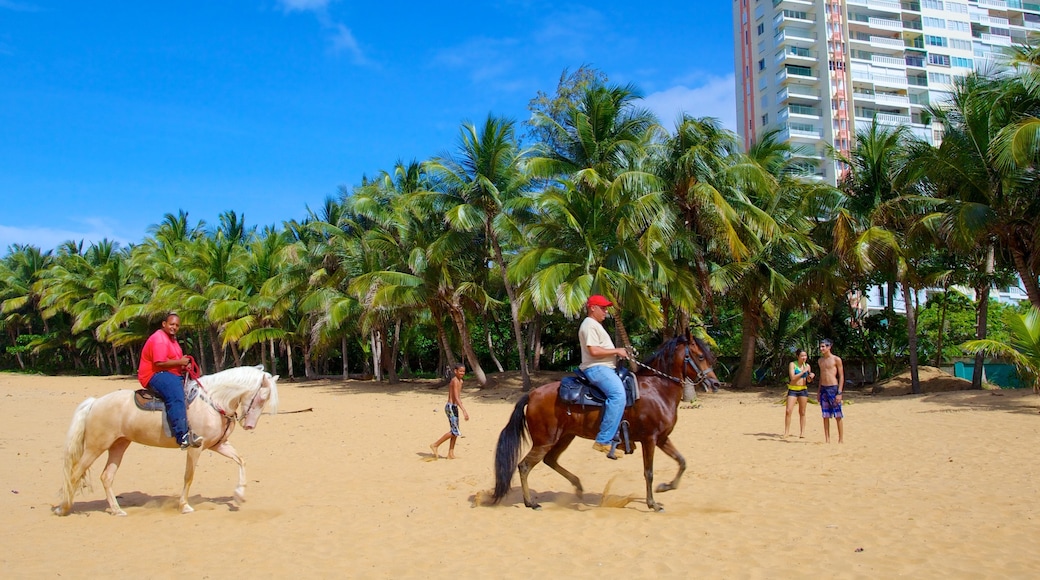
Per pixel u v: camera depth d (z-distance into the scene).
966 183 19.92
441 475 10.82
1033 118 16.59
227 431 8.77
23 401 27.50
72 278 54.19
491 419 19.31
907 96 68.94
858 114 67.75
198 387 8.48
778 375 29.83
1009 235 19.97
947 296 27.48
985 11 72.38
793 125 67.00
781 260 26.50
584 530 7.10
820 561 5.87
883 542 6.35
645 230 22.72
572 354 39.62
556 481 9.97
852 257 22.33
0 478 11.02
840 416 12.85
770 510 7.75
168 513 8.38
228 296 40.75
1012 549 6.06
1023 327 17.05
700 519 7.41
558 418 8.02
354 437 15.84
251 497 9.36
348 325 35.28
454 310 29.73
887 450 11.71
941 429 13.78
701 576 5.60
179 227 55.47
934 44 70.19
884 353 29.20
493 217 26.75
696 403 22.61
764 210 25.58
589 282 21.81
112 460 8.48
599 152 23.97
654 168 23.61
